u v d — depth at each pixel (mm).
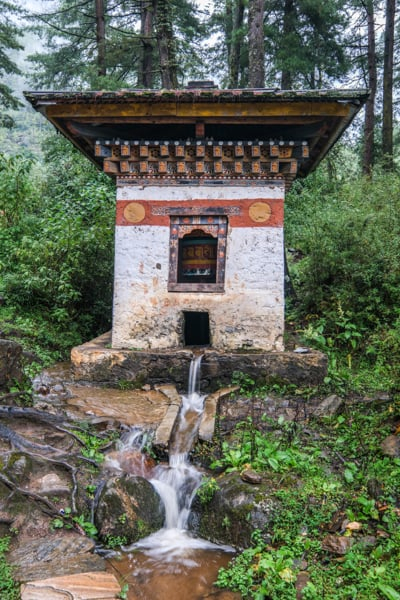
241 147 7137
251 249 7520
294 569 3865
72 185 13477
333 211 9992
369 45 18234
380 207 10094
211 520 4684
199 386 7184
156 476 5258
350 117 6676
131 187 7629
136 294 7648
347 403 6500
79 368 7320
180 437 5832
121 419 6023
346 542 4023
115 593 3625
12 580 3635
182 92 6461
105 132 7570
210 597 3770
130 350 7449
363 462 5074
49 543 4113
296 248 12555
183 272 7980
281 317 7465
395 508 4355
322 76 22875
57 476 4801
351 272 9125
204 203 7539
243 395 6918
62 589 3561
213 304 7566
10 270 10359
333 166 17562
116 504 4555
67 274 9695
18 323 9023
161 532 4758
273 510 4375
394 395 6156
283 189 7441
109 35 21766
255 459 5125
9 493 4414
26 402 6148
